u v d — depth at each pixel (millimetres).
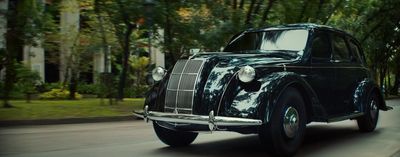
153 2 16766
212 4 18016
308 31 8195
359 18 26938
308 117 7512
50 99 25219
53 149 8180
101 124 13336
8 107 16547
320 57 8281
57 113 15031
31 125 13180
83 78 32281
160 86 7379
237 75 6824
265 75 6910
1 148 8289
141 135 10078
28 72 19703
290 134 6930
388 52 38875
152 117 7191
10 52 16531
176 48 18531
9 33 16328
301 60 7730
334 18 26141
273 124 6633
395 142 8977
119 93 21422
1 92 19016
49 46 26047
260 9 20062
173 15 17906
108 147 8375
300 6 21172
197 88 6887
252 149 8039
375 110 10359
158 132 8047
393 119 13719
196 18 18172
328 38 8719
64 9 24172
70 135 10211
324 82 8234
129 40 21234
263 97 6555
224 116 6617
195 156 7395
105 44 21234
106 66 21703
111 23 19906
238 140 9078
